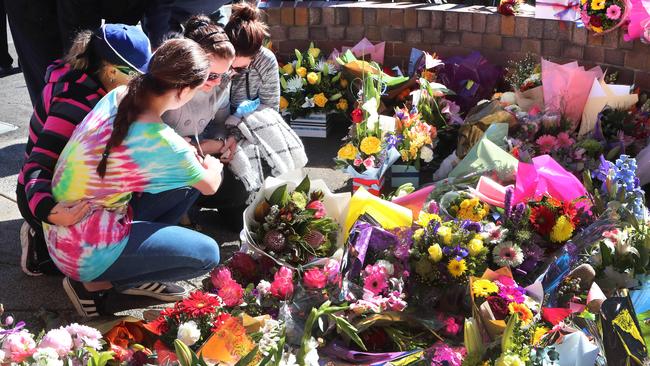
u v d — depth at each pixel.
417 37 5.48
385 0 5.75
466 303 3.09
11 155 4.96
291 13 5.56
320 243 3.37
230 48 3.12
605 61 5.01
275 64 3.93
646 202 4.28
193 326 2.72
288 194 3.47
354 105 5.14
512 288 2.92
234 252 3.71
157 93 2.75
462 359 2.72
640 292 3.15
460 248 3.12
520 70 5.04
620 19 4.80
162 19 4.41
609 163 3.61
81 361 2.55
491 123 4.55
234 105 3.95
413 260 3.21
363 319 2.97
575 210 3.40
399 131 4.43
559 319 2.87
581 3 4.89
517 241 3.31
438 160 4.81
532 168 3.50
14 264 3.66
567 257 3.18
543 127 4.61
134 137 2.78
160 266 3.09
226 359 2.68
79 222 2.94
